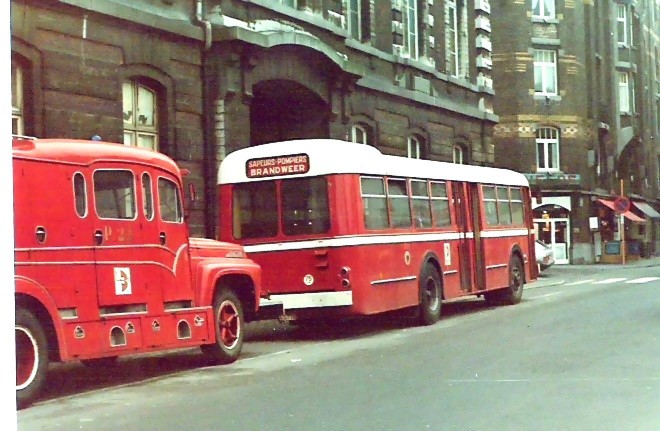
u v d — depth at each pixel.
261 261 15.82
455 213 19.38
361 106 26.12
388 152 27.67
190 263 12.10
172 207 11.88
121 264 10.78
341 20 25.55
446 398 9.05
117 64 17.69
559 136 47.88
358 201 15.60
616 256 48.34
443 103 31.06
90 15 17.00
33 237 9.61
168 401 9.62
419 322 17.61
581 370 10.63
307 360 12.86
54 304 9.77
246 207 16.03
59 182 10.05
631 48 57.16
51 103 16.17
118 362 13.38
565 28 48.12
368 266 15.68
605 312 18.16
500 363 11.44
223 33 19.97
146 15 18.23
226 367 12.41
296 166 15.69
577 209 47.81
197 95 19.91
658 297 21.86
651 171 63.16
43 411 9.21
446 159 31.59
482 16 34.66
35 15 15.88
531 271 23.31
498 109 47.28
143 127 18.73
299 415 8.42
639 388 9.32
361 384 10.20
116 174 10.91
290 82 22.56
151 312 11.18
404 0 29.56
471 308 21.23
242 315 13.22
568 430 7.40
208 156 20.05
